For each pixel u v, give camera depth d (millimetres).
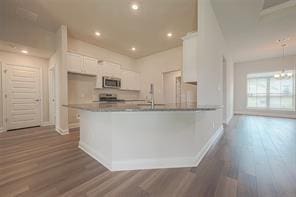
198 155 2391
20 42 3740
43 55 4863
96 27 4098
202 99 2570
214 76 3375
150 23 3859
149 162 2174
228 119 5875
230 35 4586
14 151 2812
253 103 7883
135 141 2158
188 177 1920
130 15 3496
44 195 1574
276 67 7043
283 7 3461
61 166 2221
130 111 1923
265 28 4113
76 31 4336
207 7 2797
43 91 5219
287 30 4238
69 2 3033
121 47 5605
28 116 4887
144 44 5316
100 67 5258
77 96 4914
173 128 2227
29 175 1966
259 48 5805
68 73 4664
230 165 2232
